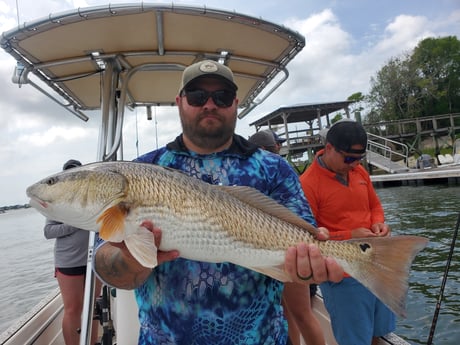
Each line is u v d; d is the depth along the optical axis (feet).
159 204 5.88
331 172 11.13
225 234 5.89
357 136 10.49
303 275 5.60
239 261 5.86
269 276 5.97
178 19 10.82
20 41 10.89
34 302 31.71
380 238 5.97
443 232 36.22
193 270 5.80
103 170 6.15
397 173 86.22
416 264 27.96
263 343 5.78
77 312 13.26
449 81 157.69
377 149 106.32
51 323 13.52
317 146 94.48
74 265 13.21
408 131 138.21
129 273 5.64
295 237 6.15
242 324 5.73
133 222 5.86
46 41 11.18
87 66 13.78
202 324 5.63
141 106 20.01
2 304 31.60
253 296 5.87
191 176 6.14
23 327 11.93
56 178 6.28
